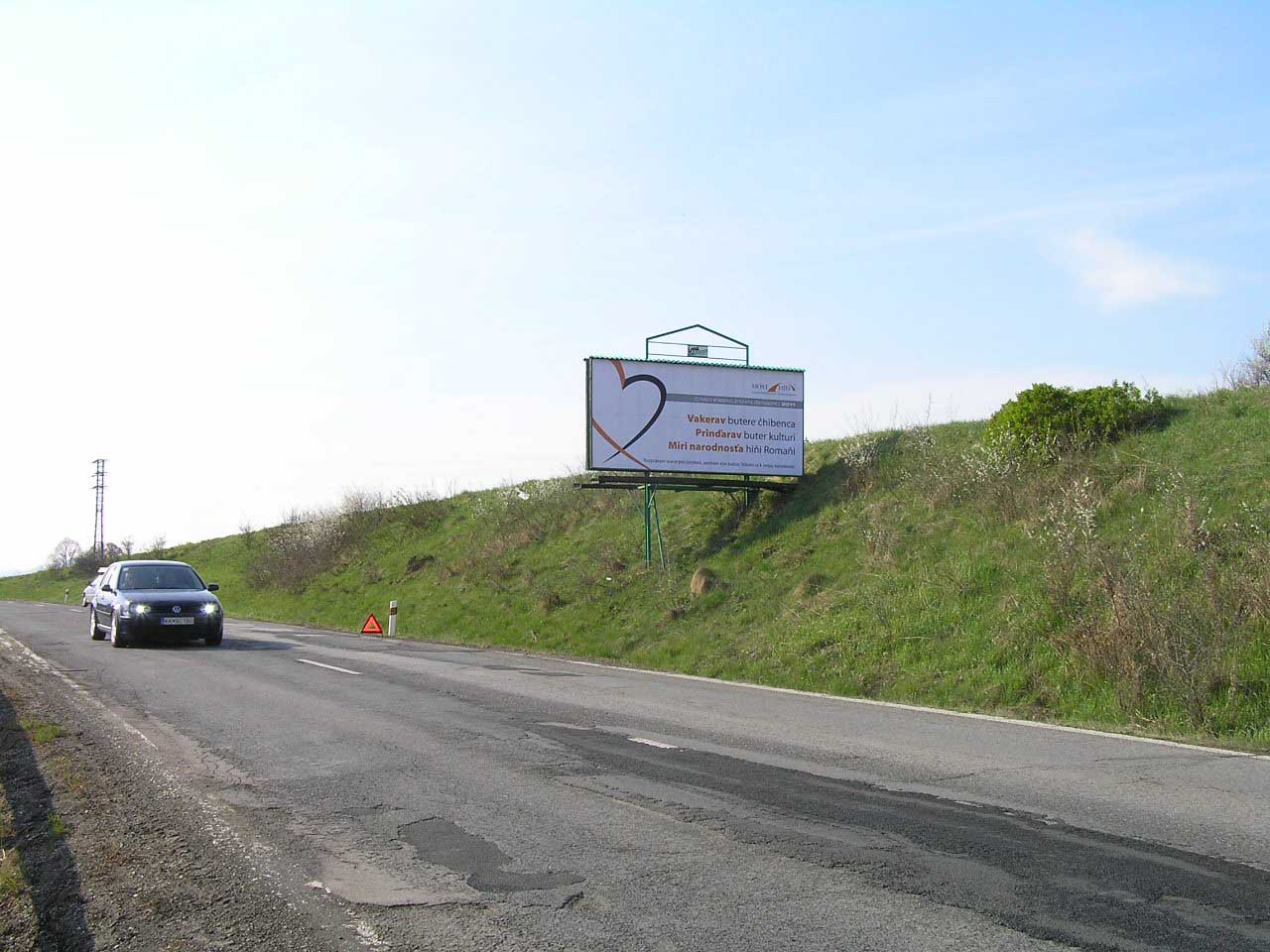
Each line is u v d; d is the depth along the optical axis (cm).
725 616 2027
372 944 483
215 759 898
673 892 547
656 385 2314
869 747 970
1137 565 1458
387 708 1194
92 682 1422
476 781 805
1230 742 1013
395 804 735
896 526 2022
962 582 1672
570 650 2175
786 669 1659
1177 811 714
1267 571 1292
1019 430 2012
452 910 525
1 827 681
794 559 2119
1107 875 570
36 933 503
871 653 1582
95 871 596
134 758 904
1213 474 1642
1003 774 839
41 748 950
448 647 2244
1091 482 1758
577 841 642
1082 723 1159
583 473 3238
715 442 2342
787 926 496
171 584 2116
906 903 526
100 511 8562
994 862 595
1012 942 474
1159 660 1196
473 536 3391
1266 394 1892
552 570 2727
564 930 495
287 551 4191
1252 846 627
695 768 859
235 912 528
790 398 2403
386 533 3972
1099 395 1983
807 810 715
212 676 1496
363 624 3023
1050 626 1442
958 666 1446
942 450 2261
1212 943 472
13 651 1898
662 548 2434
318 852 625
